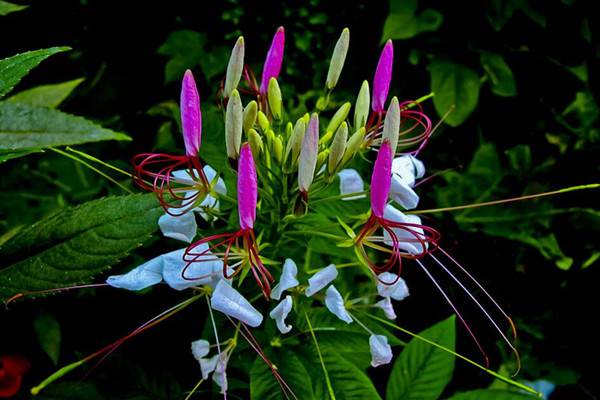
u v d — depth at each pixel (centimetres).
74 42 61
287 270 37
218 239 40
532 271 64
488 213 63
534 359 65
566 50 63
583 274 64
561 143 63
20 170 55
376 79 39
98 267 36
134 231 36
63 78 62
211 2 62
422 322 63
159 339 44
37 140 37
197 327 44
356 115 39
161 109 60
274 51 39
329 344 41
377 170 35
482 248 64
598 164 63
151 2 61
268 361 39
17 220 54
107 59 62
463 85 61
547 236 63
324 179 38
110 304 47
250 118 38
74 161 56
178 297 44
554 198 64
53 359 47
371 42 63
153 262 37
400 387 45
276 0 62
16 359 47
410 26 60
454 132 64
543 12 61
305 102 62
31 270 36
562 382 65
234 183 41
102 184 56
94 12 60
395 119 36
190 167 37
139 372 42
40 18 59
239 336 41
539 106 64
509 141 64
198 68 64
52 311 47
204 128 42
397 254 37
